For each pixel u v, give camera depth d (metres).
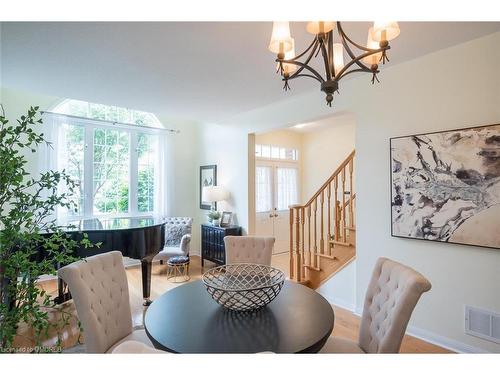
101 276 1.71
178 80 2.93
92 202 4.59
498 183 2.02
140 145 5.14
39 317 1.49
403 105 2.59
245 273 2.14
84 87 3.11
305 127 5.84
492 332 2.09
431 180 2.37
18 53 2.30
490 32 2.06
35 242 1.72
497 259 2.07
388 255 2.70
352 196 3.61
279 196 6.11
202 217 5.64
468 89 2.20
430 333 2.41
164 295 1.76
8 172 1.37
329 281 3.45
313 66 2.62
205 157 5.49
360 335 1.72
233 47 2.24
